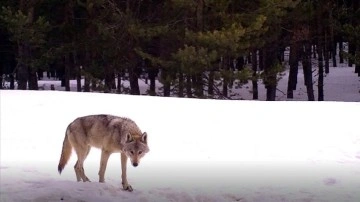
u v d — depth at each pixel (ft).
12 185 26.37
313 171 33.17
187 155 37.83
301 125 47.91
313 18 118.42
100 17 105.29
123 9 111.04
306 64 127.13
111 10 104.83
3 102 56.75
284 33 126.21
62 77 163.84
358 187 29.17
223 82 96.27
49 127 45.88
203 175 31.73
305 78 143.23
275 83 99.86
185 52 87.10
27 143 40.32
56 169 32.27
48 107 54.24
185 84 94.94
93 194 24.95
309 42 124.88
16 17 94.99
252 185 29.30
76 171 28.96
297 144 41.45
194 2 91.81
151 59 94.79
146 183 29.32
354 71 167.84
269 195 27.25
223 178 30.99
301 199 26.61
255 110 55.16
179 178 30.81
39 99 58.90
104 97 61.57
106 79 112.78
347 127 46.98
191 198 26.20
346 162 35.94
